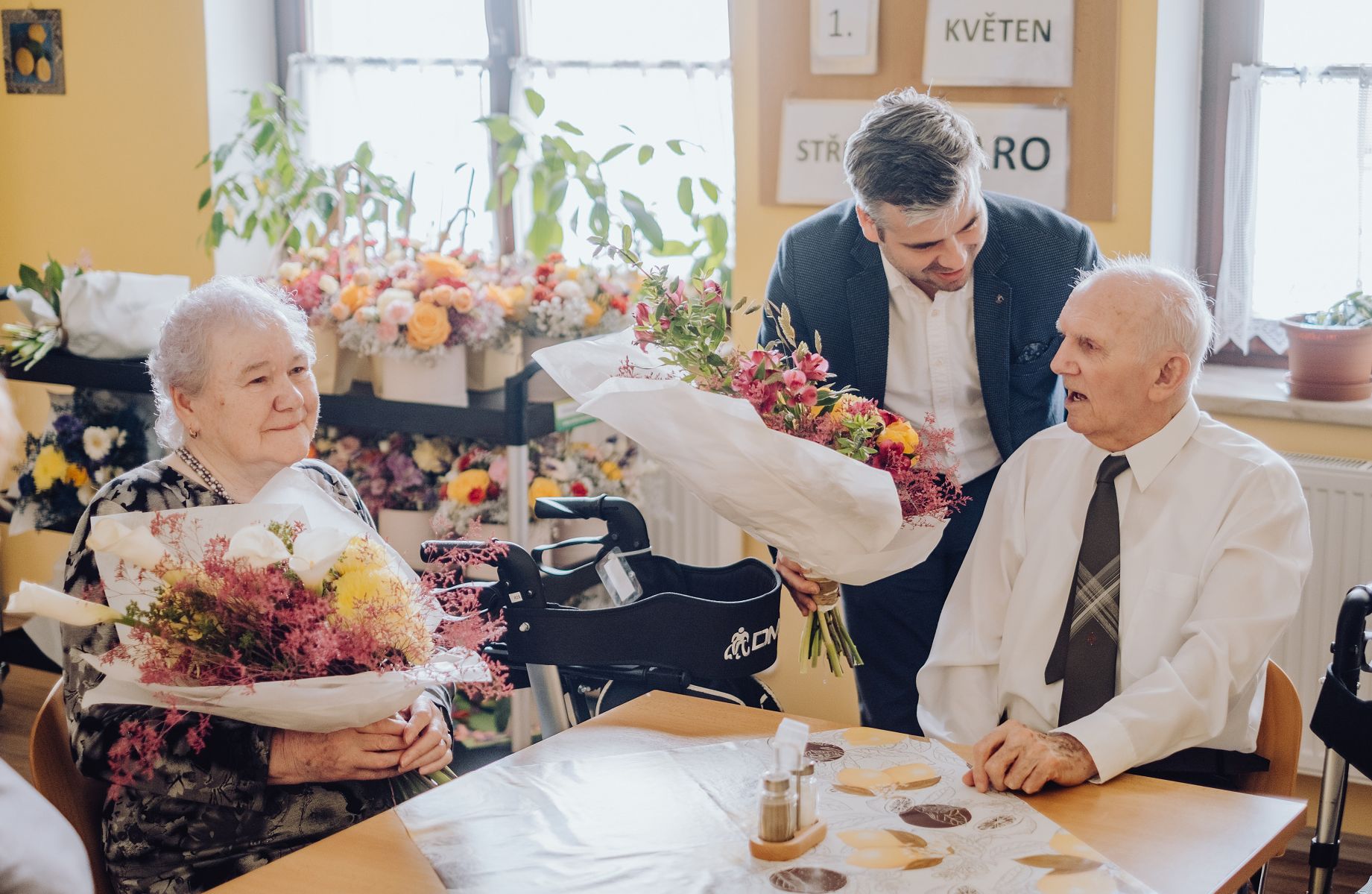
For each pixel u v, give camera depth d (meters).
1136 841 1.37
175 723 1.48
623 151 3.46
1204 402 2.98
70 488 3.39
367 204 3.76
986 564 2.03
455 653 1.57
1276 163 3.08
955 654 1.99
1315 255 3.08
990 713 1.96
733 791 1.50
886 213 2.03
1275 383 3.08
